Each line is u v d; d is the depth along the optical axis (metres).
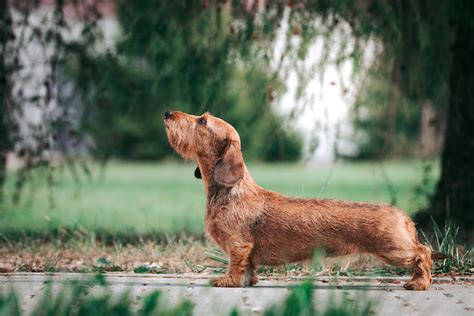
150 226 12.73
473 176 11.21
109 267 8.98
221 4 10.98
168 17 11.47
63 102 11.79
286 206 7.56
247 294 7.13
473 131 11.29
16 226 12.89
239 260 7.55
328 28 10.95
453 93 11.40
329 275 8.53
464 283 7.91
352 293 7.17
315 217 7.44
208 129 7.77
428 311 6.37
